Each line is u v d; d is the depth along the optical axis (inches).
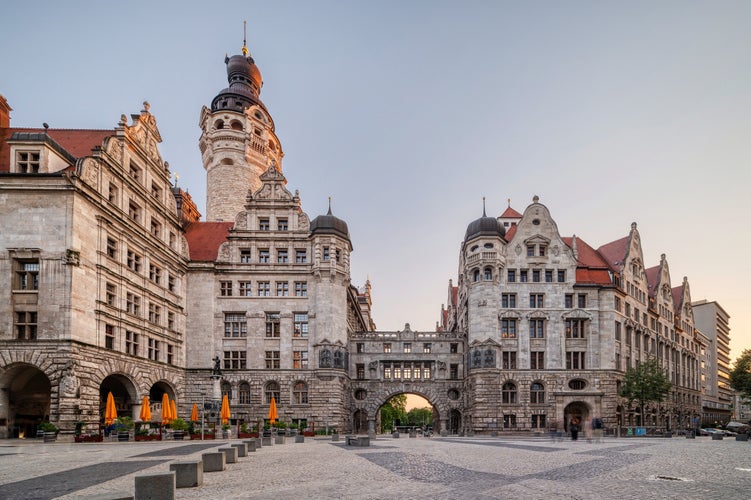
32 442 1676.9
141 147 2412.6
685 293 4375.0
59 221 1852.9
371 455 1128.2
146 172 2463.1
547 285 2952.8
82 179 1907.0
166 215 2632.9
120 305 2132.1
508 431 2797.7
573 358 2903.5
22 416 2014.0
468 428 3031.5
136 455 1125.7
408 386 3174.2
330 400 2723.9
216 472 804.0
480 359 2861.7
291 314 2822.3
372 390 3169.3
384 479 719.7
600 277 3021.7
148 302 2378.2
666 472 803.4
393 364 3218.5
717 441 1959.9
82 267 1889.8
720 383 6707.7
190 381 2728.8
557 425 2480.3
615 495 589.0
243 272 2854.3
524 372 2861.7
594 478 730.2
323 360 2741.1
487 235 2962.6
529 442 1758.1
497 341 2881.4
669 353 3791.8
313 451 1268.5
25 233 1840.6
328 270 2827.3
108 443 1636.3
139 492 500.4
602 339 2928.2
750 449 1370.6
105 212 2048.5
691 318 4461.1
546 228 3024.1
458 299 3964.1
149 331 2373.3
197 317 2795.3
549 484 669.9
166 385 2588.6
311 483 681.6
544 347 2896.2
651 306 3599.9
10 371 1813.5
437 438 2212.1
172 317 2650.1
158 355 2474.2
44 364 1777.8
